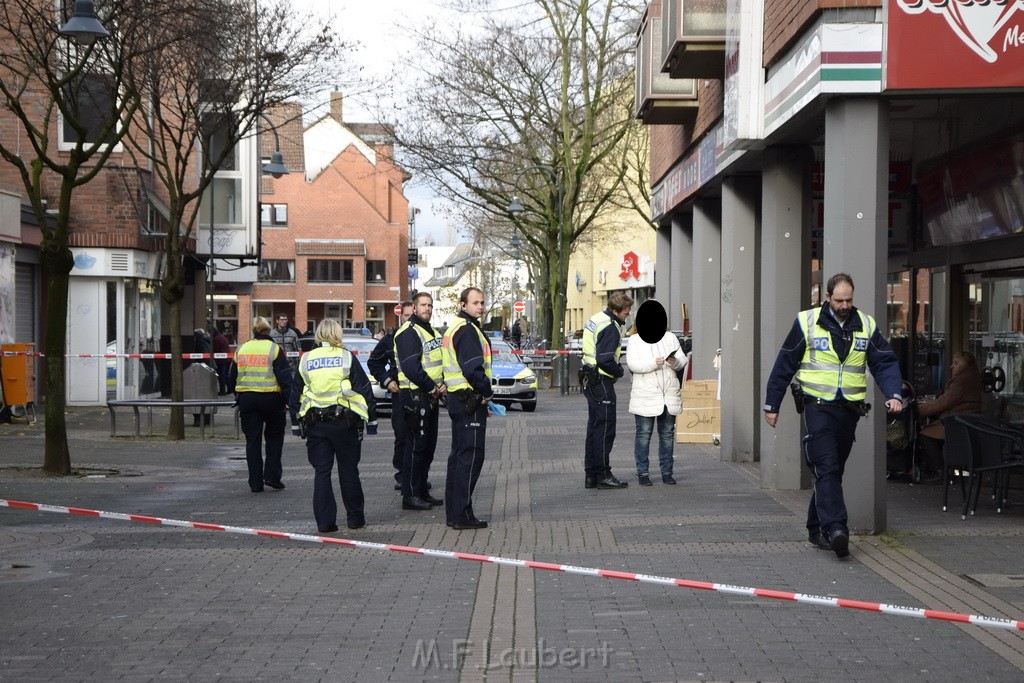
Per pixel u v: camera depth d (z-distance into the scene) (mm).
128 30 15734
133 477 15008
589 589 8109
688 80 17828
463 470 10688
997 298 14367
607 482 13312
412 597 7898
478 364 10664
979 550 9289
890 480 13719
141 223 28391
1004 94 9891
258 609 7566
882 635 6828
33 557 9320
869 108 9914
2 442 19672
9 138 27219
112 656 6469
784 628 7008
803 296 12922
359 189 87688
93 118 27500
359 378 10742
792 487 13086
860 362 9094
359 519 10773
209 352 31062
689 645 6645
